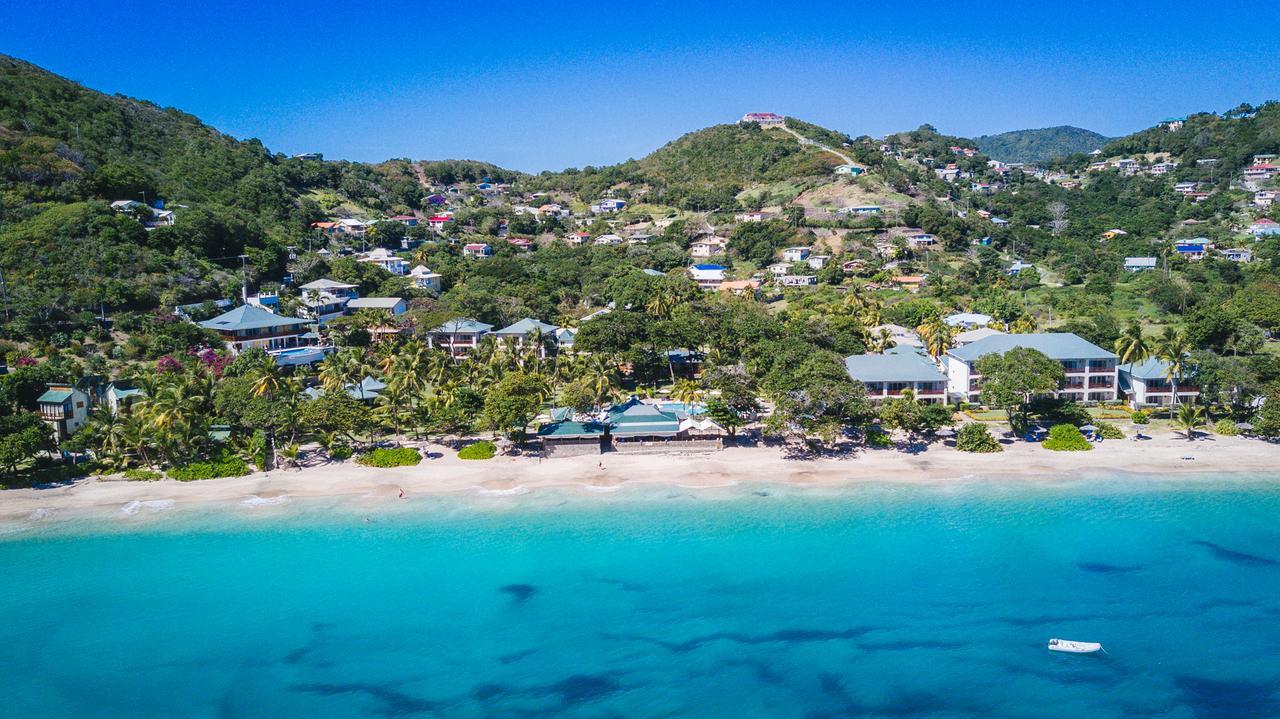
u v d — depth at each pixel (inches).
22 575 2647.6
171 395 3548.2
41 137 7273.6
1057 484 3346.5
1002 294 7500.0
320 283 6683.1
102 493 3289.9
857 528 2957.7
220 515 3100.4
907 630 2333.9
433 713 1999.3
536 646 2274.9
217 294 6156.5
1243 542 2805.1
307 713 2000.5
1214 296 7037.4
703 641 2289.6
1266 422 3705.7
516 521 3041.3
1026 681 2101.4
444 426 3907.5
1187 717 1962.4
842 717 1975.9
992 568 2659.9
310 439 3944.4
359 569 2689.5
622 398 4581.7
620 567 2694.4
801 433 3818.9
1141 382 4362.7
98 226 6107.3
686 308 6063.0
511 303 6998.0
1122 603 2449.6
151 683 2114.9
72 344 4859.7
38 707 2021.4
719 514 3090.6
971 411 4436.5
